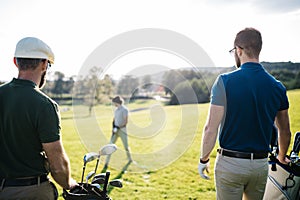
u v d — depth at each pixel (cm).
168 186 514
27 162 196
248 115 221
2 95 196
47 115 193
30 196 197
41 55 199
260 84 224
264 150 227
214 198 458
